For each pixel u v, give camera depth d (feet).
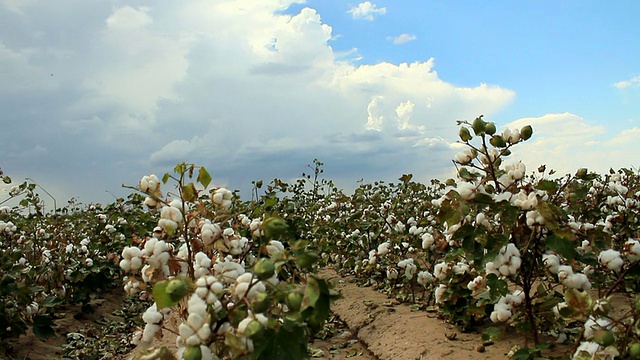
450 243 13.97
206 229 9.76
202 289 7.55
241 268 8.88
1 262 15.65
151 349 7.95
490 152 11.40
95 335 18.79
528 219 10.59
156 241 9.42
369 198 24.70
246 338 7.13
